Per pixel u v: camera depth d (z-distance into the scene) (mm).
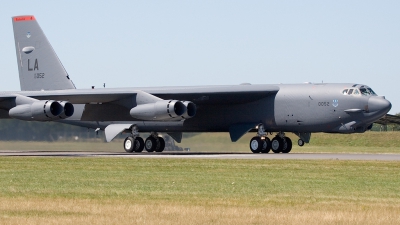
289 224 36062
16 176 61219
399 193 49219
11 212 39500
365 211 40094
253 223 36250
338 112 99688
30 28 123125
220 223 36156
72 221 36438
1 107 107438
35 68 122750
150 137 117875
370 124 102812
